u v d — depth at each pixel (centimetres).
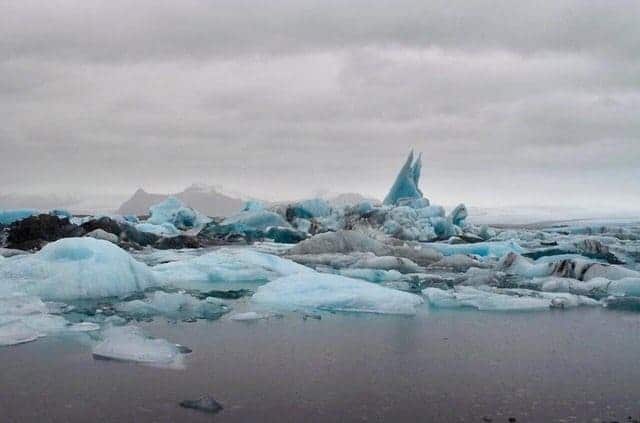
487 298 1265
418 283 1584
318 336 977
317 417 629
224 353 866
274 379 751
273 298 1272
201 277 1555
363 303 1209
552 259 1878
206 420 618
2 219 2538
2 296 1123
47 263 1283
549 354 880
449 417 631
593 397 695
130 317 1092
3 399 670
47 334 937
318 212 3250
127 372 767
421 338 973
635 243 2467
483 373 786
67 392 693
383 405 666
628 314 1190
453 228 3011
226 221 3188
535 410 653
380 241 2423
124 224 2370
